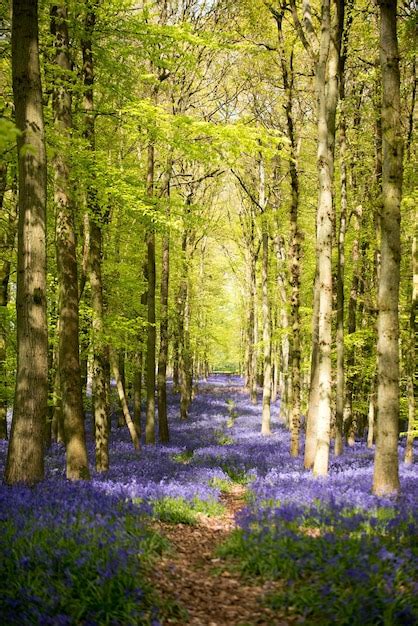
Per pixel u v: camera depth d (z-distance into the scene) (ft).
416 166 53.88
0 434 65.36
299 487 36.50
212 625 18.49
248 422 106.52
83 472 37.42
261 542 24.61
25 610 16.84
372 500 30.55
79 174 37.76
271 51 62.85
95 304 48.14
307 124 79.15
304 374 108.06
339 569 20.13
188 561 24.68
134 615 17.46
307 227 87.30
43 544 20.93
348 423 79.61
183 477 45.83
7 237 50.85
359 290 80.59
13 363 53.47
